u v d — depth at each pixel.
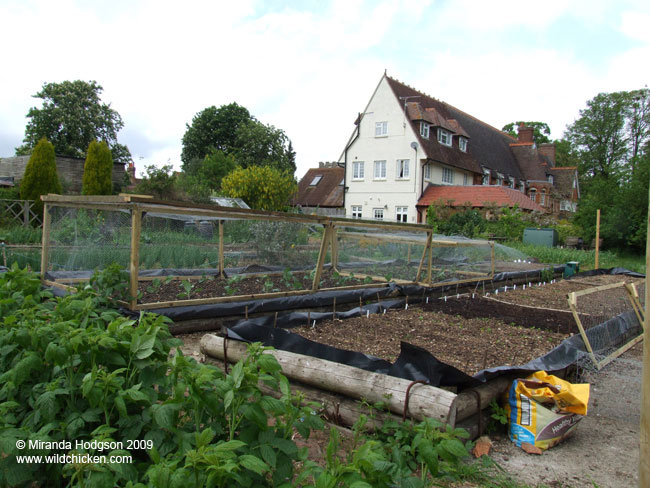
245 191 25.02
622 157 44.44
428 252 8.99
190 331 5.76
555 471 3.00
